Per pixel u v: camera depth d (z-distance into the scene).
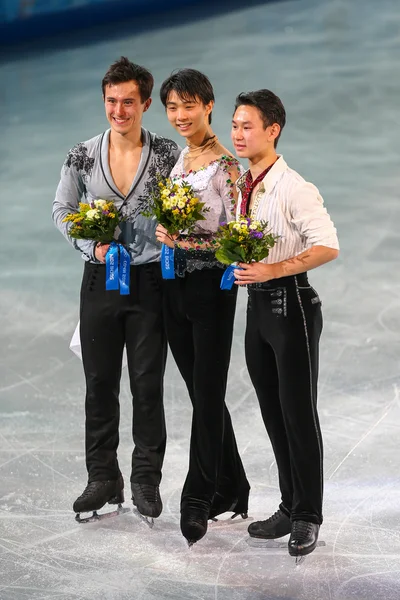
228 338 14.12
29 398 19.73
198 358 14.10
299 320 12.98
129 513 15.20
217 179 13.71
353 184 34.25
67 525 14.70
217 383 14.10
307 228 12.80
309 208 12.79
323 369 20.62
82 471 16.56
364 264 26.78
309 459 13.28
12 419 18.73
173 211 13.09
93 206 14.38
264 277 12.67
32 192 35.00
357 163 36.84
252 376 13.72
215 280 13.94
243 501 14.79
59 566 13.38
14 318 24.16
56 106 47.91
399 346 21.67
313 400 13.24
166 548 13.95
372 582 12.73
